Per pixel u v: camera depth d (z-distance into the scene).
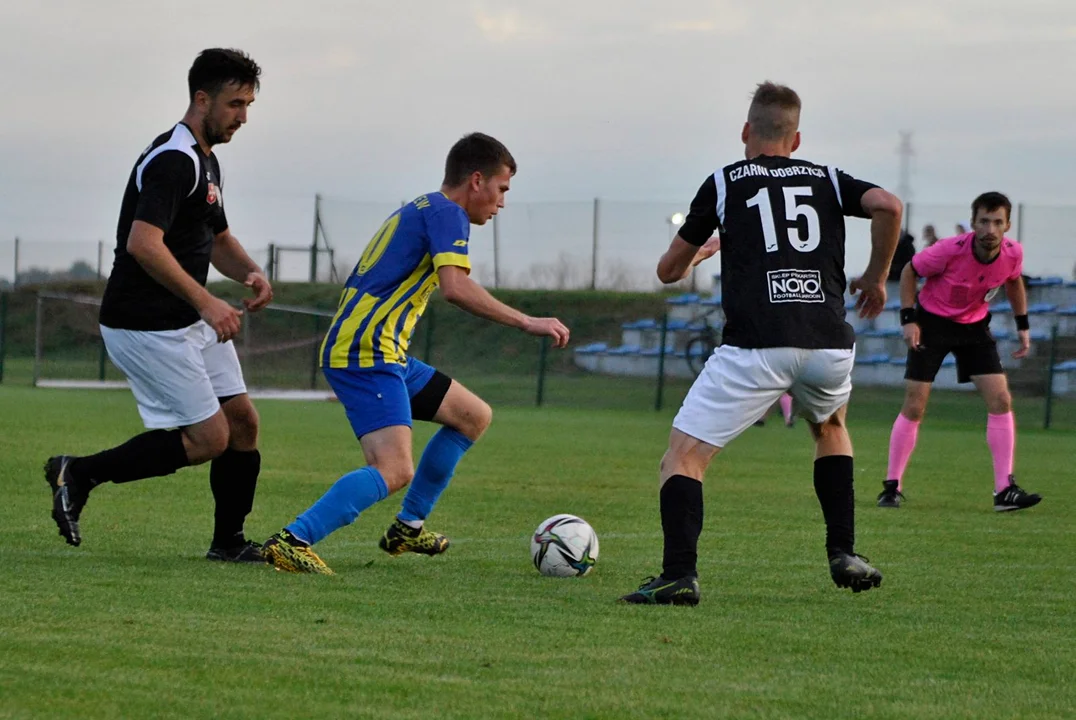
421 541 19.83
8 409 58.12
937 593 17.38
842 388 16.38
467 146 18.67
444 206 18.05
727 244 16.30
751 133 17.05
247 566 18.06
